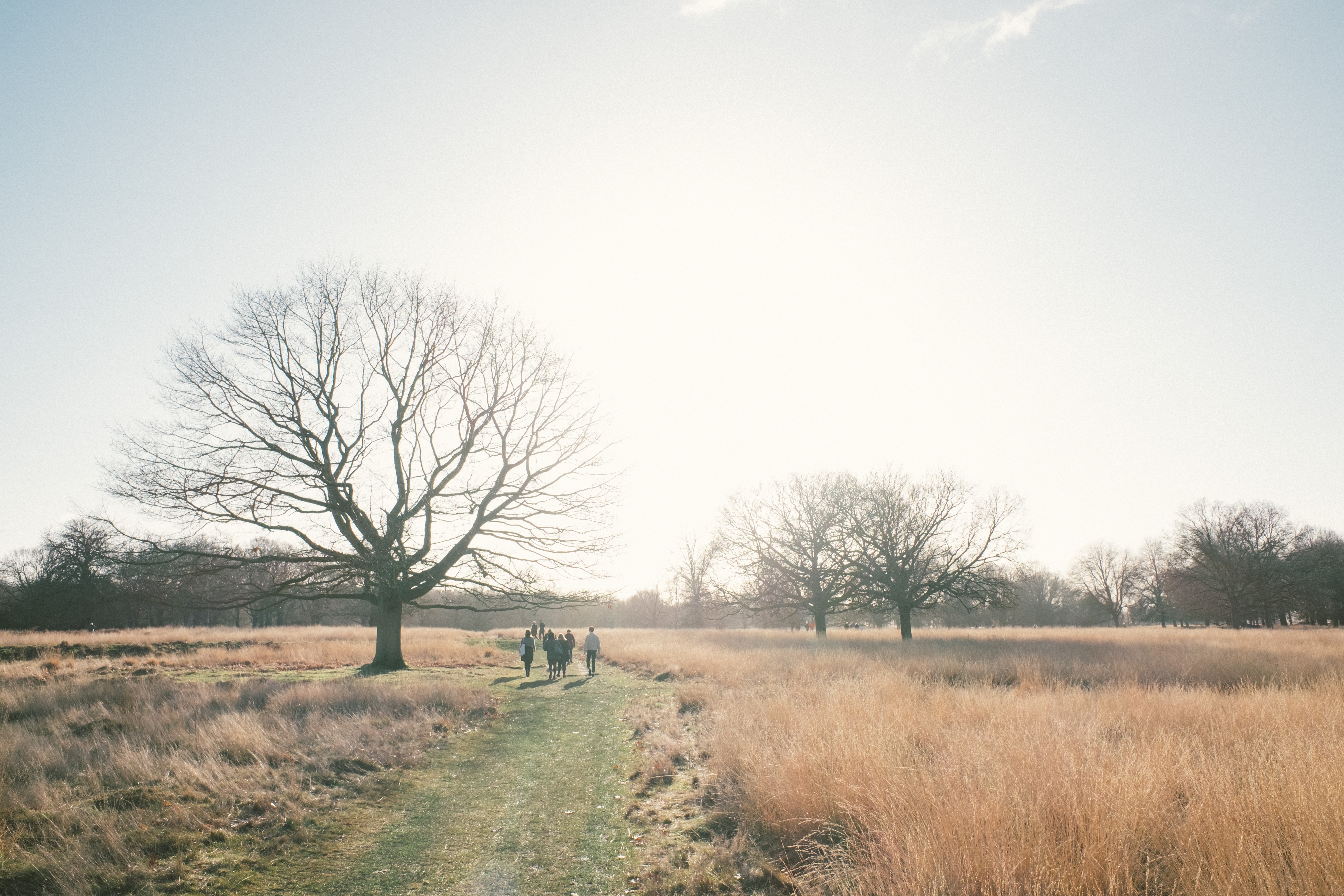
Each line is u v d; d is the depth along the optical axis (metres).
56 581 31.72
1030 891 4.02
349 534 20.89
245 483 18.92
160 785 6.96
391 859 5.76
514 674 21.17
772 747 7.60
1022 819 4.75
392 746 9.39
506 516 22.25
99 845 5.42
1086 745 6.74
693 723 11.30
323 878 5.35
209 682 15.97
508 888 5.21
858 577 36.34
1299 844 4.08
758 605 39.47
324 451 20.97
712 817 6.64
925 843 4.49
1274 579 57.09
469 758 9.41
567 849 6.02
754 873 5.32
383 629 20.69
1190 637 30.98
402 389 22.00
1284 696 9.89
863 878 4.66
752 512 39.84
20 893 4.71
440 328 22.23
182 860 5.44
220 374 19.91
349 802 7.20
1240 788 5.25
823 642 28.42
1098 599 78.75
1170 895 4.22
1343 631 36.97
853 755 6.58
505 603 25.55
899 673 14.52
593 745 10.27
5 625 39.66
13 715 11.01
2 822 5.68
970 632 40.69
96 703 11.31
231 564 19.30
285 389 20.58
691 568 67.56
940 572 35.41
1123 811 4.82
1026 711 9.34
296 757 8.38
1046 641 27.64
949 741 7.61
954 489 35.84
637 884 5.28
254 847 5.85
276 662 21.72
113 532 18.27
